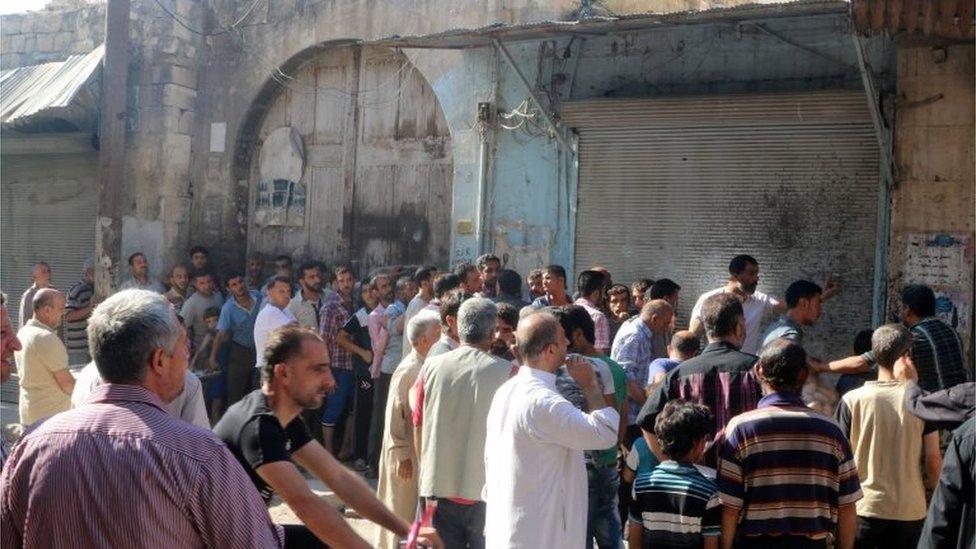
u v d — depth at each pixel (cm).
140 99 1235
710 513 424
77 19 1318
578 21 862
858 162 879
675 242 956
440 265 1109
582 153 1002
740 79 938
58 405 611
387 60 1152
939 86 813
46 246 1340
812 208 898
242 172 1238
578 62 1006
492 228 1046
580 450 417
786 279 908
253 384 979
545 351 429
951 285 808
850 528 423
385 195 1150
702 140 945
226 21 1231
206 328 1038
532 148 1027
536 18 1027
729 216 933
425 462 491
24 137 1306
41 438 246
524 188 1031
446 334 577
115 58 1128
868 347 657
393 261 1141
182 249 1234
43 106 1173
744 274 741
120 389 252
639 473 470
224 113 1231
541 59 1022
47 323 621
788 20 914
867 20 709
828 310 889
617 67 989
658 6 1002
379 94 1157
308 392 351
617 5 1007
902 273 826
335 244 1180
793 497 412
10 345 511
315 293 962
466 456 482
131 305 255
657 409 483
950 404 456
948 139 811
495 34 909
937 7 678
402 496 571
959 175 807
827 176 891
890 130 845
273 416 335
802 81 912
